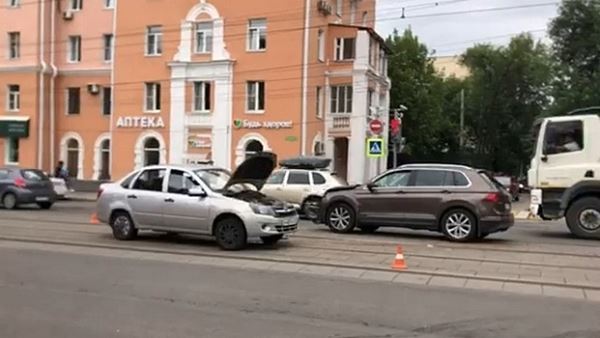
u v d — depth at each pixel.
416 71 53.97
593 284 9.59
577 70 45.84
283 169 21.72
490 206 14.08
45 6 39.47
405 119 52.72
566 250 13.19
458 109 65.62
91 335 6.54
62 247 12.79
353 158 34.88
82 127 39.81
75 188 38.81
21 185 23.22
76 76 40.00
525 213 25.33
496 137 64.81
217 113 34.75
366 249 12.87
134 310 7.61
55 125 40.19
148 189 13.63
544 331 6.91
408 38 53.31
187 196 13.05
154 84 36.47
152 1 36.38
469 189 14.34
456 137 65.44
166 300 8.15
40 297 8.26
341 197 15.61
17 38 39.66
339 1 38.28
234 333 6.65
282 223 12.80
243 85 34.31
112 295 8.41
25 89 39.12
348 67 35.25
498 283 9.61
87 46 39.78
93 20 39.62
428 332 6.81
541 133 15.98
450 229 14.35
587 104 43.19
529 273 10.46
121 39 37.16
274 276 9.86
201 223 12.81
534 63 62.06
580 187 15.34
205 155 35.00
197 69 35.19
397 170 15.28
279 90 33.69
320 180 21.06
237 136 34.41
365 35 35.06
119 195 13.86
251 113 34.19
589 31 45.12
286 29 33.59
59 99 40.34
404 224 14.82
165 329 6.79
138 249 12.55
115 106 37.25
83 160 39.75
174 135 35.62
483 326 7.08
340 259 11.55
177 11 35.72
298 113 33.34
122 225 13.82
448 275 10.15
